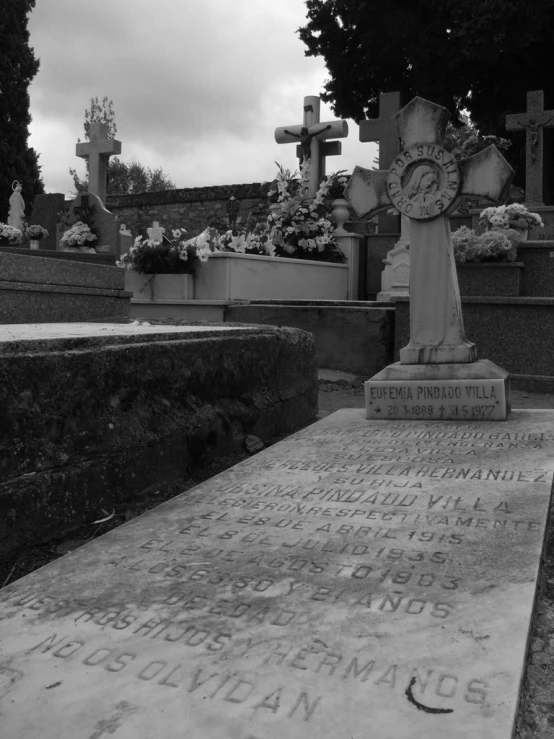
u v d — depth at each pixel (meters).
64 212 14.23
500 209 8.41
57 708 1.64
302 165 12.88
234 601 2.14
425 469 3.54
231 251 10.23
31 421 2.93
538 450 3.85
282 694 1.65
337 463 3.72
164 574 2.36
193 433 3.91
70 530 3.07
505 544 2.53
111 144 14.73
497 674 1.72
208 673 1.75
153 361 3.74
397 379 5.00
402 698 1.63
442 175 5.04
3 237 13.77
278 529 2.76
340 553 2.50
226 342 4.43
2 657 1.86
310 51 21.73
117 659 1.83
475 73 19.91
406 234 10.59
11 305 6.18
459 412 4.86
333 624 1.98
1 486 2.78
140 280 9.70
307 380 5.50
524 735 1.64
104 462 3.27
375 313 7.91
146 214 19.77
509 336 7.21
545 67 20.05
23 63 25.39
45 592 2.25
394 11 18.89
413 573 2.32
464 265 7.53
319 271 10.66
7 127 25.19
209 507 3.05
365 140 12.65
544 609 2.30
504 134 21.08
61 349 3.22
